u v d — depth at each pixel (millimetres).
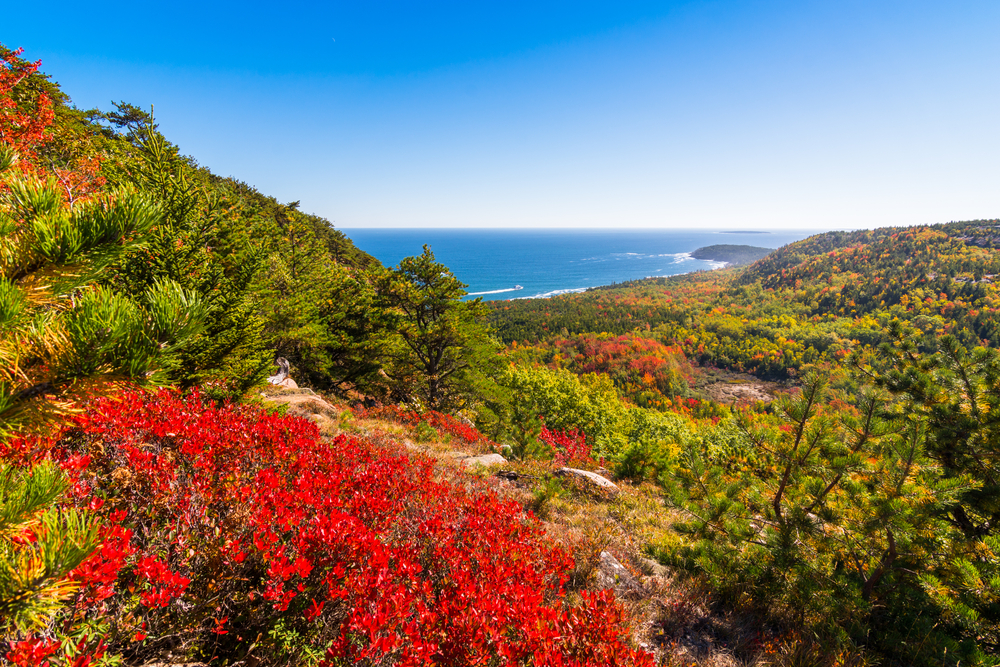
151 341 1298
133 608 1981
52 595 1230
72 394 1289
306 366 16594
